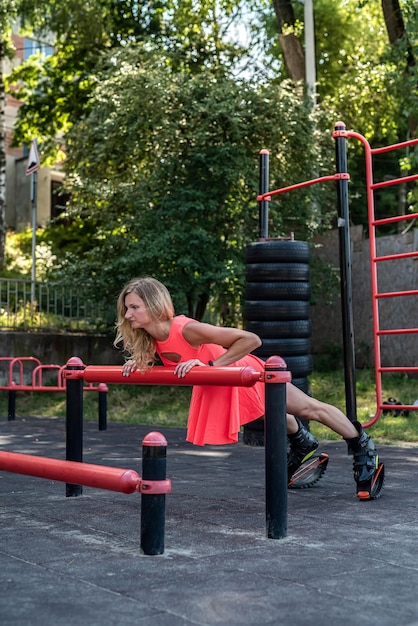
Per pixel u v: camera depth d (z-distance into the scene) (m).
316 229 16.06
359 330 15.59
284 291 7.61
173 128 14.41
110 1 20.98
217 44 20.45
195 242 13.84
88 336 15.95
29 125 24.53
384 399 11.77
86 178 16.25
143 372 4.24
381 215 29.55
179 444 8.06
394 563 3.34
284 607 2.73
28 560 3.39
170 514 4.43
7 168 34.88
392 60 17.16
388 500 4.87
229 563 3.33
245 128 14.35
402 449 7.51
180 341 4.18
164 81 14.41
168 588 2.96
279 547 3.63
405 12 16.38
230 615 2.65
